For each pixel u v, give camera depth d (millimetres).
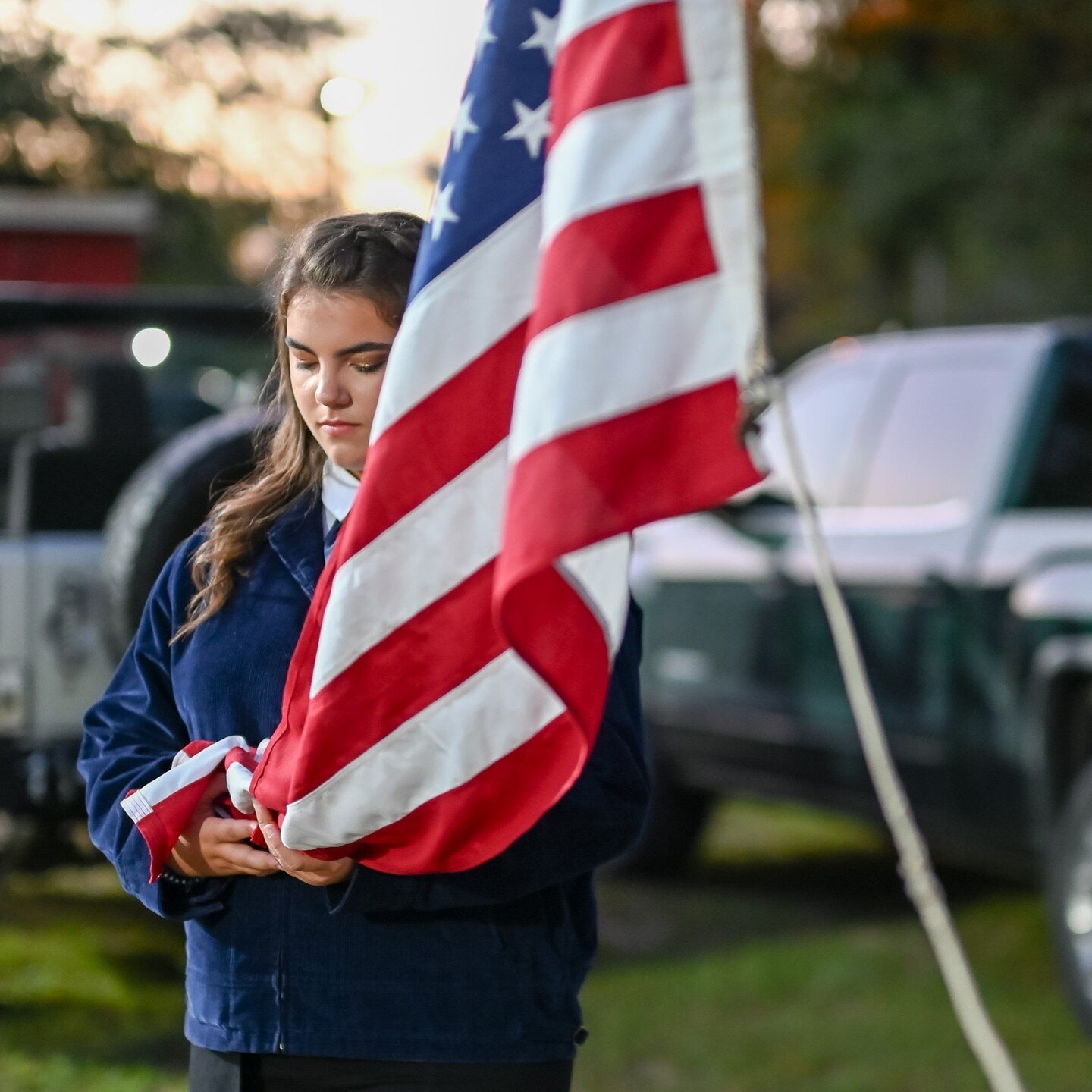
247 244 24125
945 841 9359
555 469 2832
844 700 9883
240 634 3516
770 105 31797
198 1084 3506
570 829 3289
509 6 3238
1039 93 29062
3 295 9758
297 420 3605
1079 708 8508
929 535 9422
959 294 36438
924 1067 7879
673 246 2854
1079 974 8094
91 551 8875
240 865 3328
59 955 9617
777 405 2738
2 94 21484
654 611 11594
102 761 3660
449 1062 3328
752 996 9102
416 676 3184
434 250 3221
